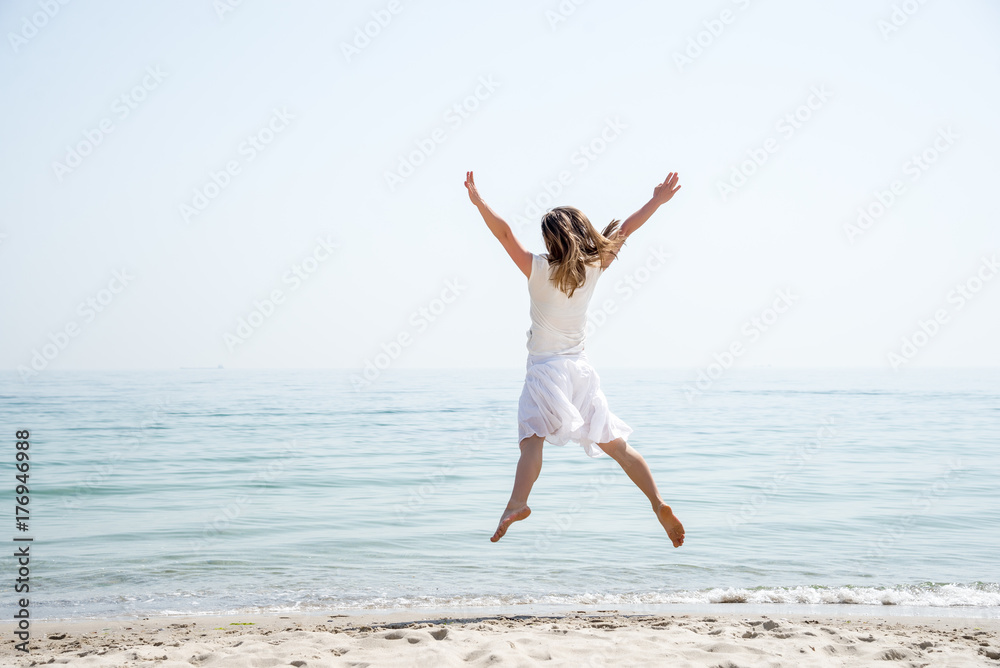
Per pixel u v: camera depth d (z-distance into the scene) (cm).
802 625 441
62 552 723
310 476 1257
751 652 359
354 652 360
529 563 682
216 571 653
